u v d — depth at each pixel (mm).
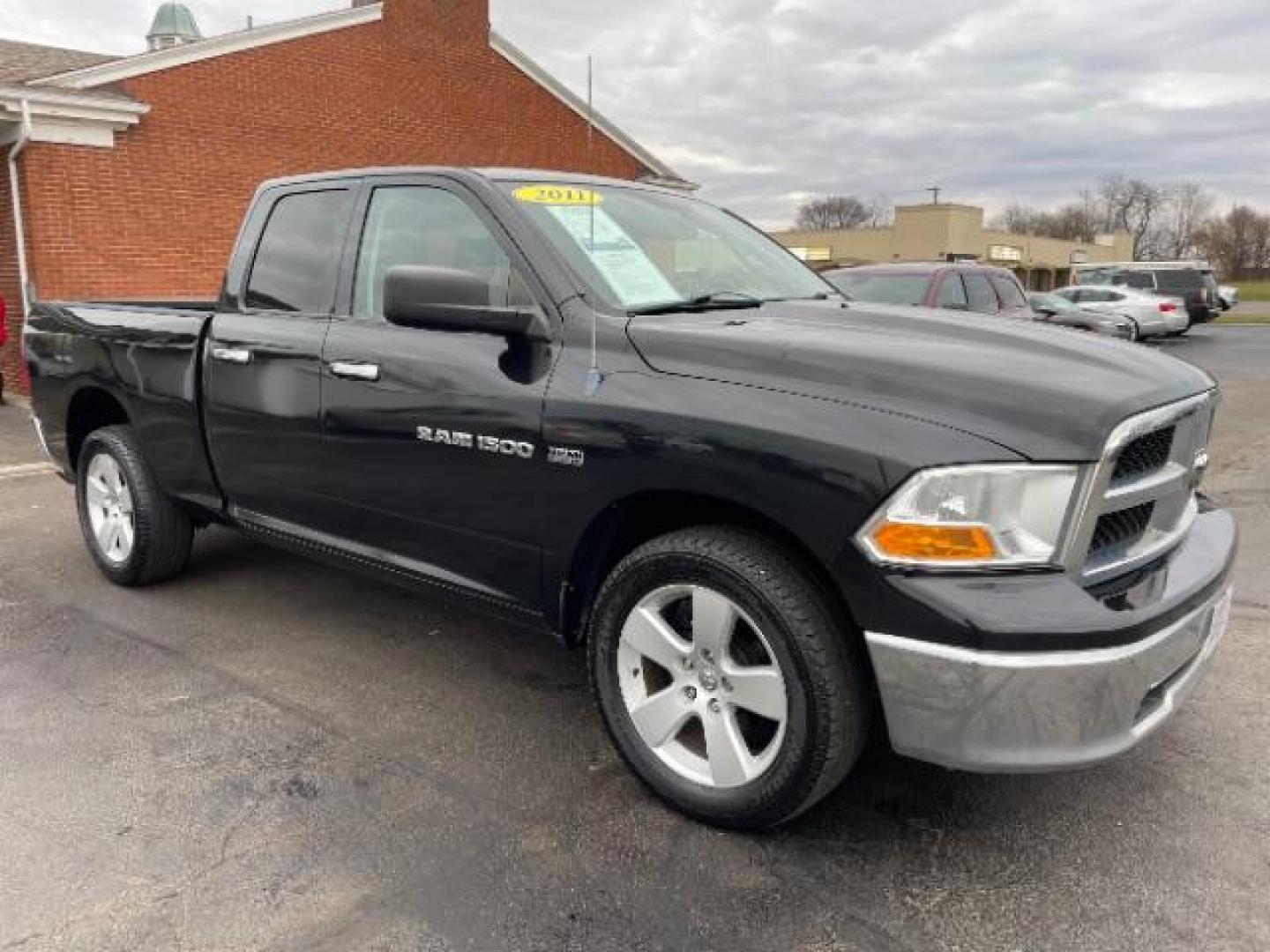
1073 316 19078
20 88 11352
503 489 3021
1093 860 2600
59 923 2328
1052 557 2266
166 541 4633
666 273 3359
